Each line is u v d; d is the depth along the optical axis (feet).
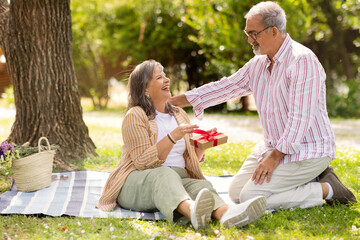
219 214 13.14
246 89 16.88
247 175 16.06
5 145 17.16
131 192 14.75
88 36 80.18
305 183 15.25
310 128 14.96
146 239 12.15
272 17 14.62
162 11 73.26
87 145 25.29
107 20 79.25
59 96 24.16
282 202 14.83
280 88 14.93
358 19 66.18
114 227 13.30
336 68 72.23
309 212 14.44
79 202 16.06
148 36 76.54
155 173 14.17
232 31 60.90
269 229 12.89
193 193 14.34
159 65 15.43
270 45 14.96
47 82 23.82
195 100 17.01
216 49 63.36
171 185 13.52
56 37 23.93
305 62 14.60
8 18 24.03
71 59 24.79
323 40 70.74
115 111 73.00
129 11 77.71
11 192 17.33
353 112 59.00
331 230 12.85
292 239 11.96
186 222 13.42
